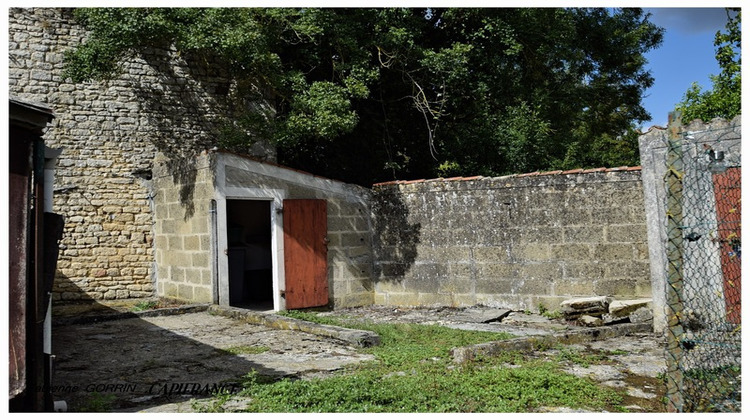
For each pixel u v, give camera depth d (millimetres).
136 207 13266
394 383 5832
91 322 9875
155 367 6770
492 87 16156
